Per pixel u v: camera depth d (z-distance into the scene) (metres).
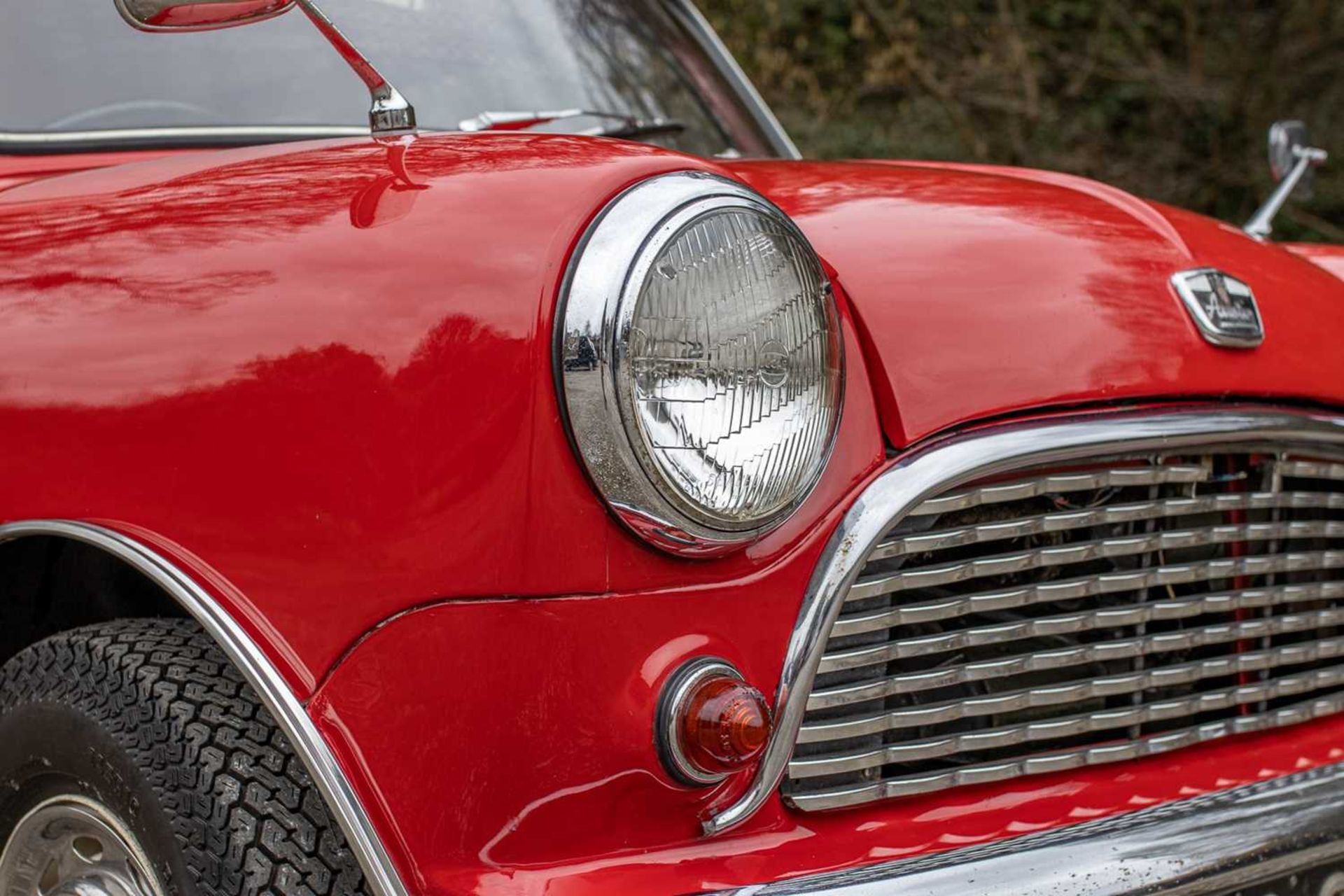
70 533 1.88
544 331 1.66
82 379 1.88
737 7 11.91
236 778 1.77
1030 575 2.19
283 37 2.87
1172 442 2.13
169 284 1.85
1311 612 2.42
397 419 1.68
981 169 2.83
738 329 1.70
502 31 3.18
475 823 1.72
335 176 1.90
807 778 1.93
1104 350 2.13
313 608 1.72
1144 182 10.70
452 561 1.68
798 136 11.30
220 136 2.70
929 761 2.09
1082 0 11.04
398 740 1.70
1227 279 2.32
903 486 1.92
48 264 2.00
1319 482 2.46
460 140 1.98
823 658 1.93
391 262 1.73
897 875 1.79
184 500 1.79
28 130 2.60
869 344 2.00
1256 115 10.30
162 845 1.78
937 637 2.02
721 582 1.79
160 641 1.92
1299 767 2.30
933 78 11.38
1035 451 2.01
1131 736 2.22
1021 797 2.08
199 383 1.78
